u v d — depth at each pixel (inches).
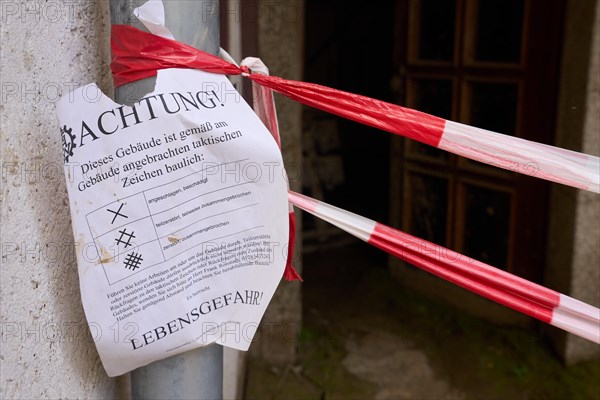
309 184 171.0
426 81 128.7
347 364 116.1
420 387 109.9
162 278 37.7
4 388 31.2
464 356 116.7
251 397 106.8
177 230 37.5
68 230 40.2
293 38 103.7
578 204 103.7
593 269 106.7
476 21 117.1
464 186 124.3
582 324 43.6
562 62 102.4
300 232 112.7
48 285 36.8
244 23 101.7
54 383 37.2
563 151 42.3
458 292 130.3
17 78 32.9
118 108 36.4
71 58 40.3
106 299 37.1
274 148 37.8
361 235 44.4
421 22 128.6
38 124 35.6
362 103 42.9
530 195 112.8
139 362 38.8
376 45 180.1
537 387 107.7
